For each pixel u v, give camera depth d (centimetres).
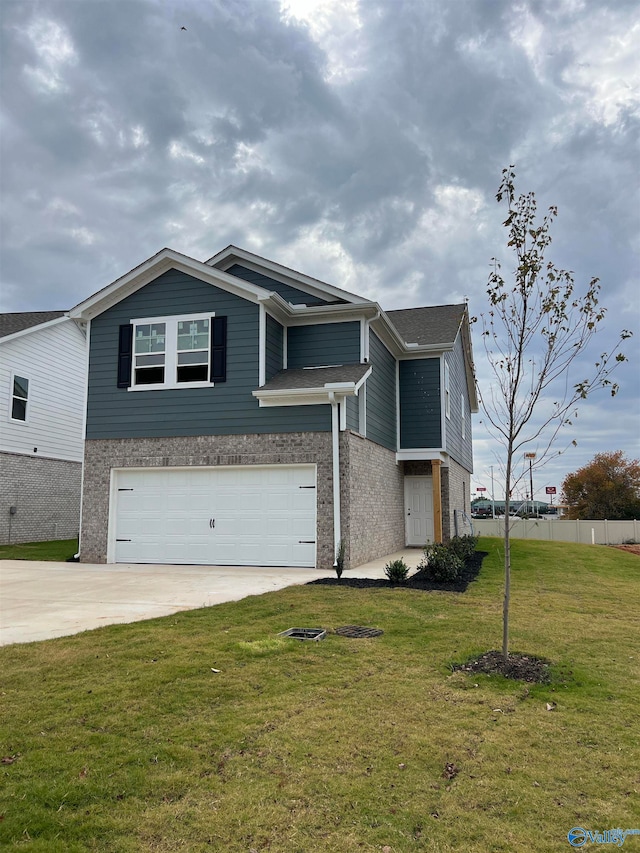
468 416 2602
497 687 502
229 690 487
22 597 935
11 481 1977
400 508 1856
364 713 445
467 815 317
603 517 3850
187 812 317
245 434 1341
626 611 841
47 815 312
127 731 411
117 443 1430
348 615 768
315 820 311
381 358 1639
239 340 1362
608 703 469
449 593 948
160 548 1387
